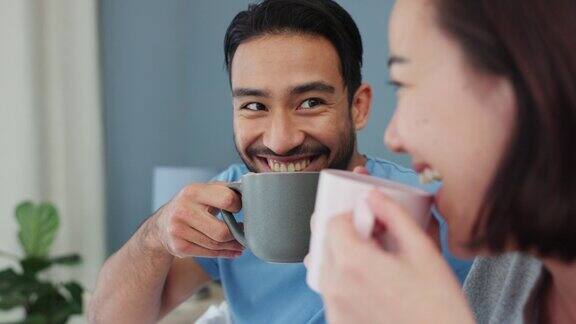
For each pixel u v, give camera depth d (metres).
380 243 0.33
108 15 2.65
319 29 0.73
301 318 0.86
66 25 2.47
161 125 2.82
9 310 1.92
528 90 0.32
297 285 0.88
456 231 0.37
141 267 0.81
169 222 0.66
